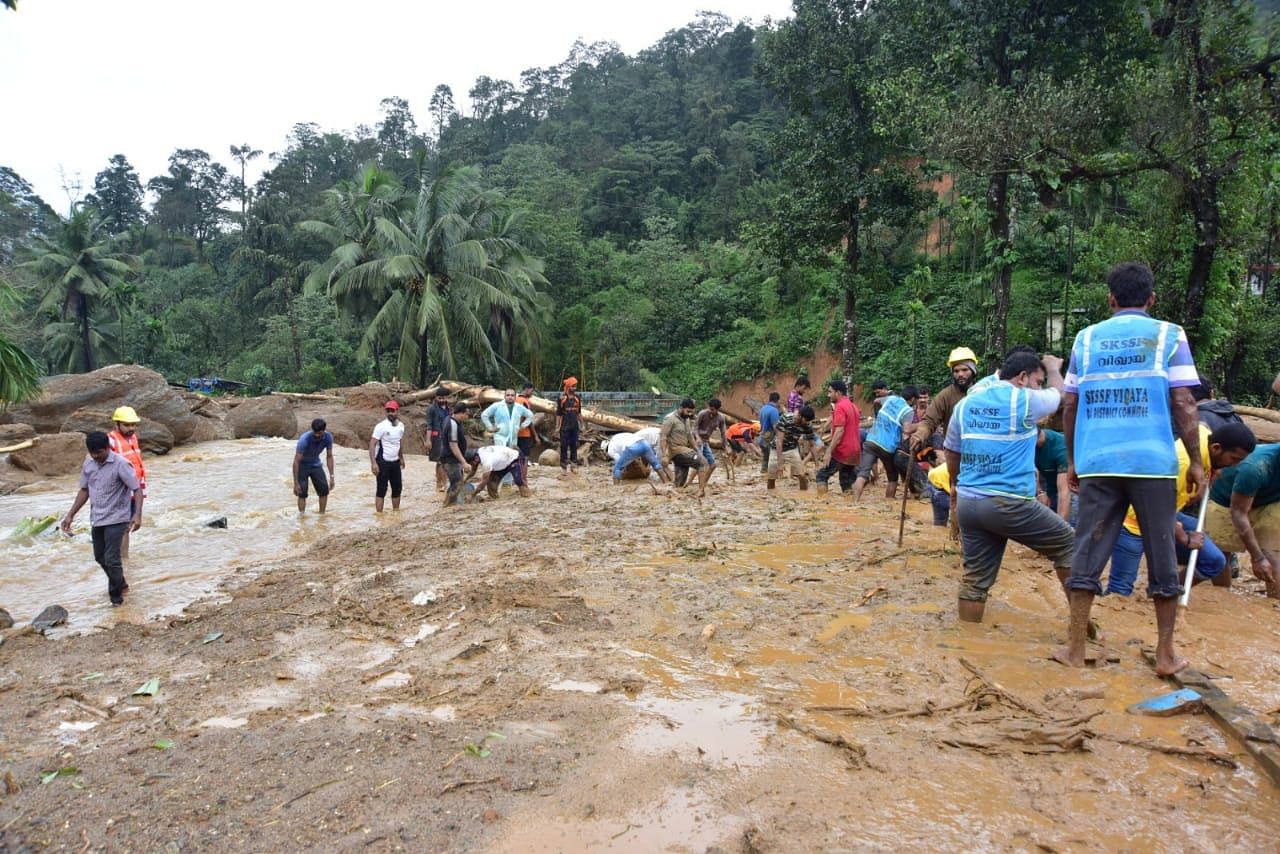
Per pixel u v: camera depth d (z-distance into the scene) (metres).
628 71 74.31
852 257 25.61
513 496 12.77
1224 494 6.25
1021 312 27.11
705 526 8.68
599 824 2.82
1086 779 3.10
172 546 9.62
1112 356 4.07
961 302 30.38
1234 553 6.40
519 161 52.56
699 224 51.78
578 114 70.62
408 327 32.34
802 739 3.47
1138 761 3.23
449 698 4.11
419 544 8.52
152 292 57.28
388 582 6.82
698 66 72.12
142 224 71.25
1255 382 20.92
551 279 42.94
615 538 8.14
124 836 2.90
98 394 18.70
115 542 7.10
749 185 52.81
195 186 76.25
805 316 37.22
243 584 7.63
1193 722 3.56
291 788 3.17
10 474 14.95
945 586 5.87
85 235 44.91
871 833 2.72
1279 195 16.89
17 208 53.31
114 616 6.75
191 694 4.48
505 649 4.82
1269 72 14.38
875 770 3.18
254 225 55.00
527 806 2.95
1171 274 16.16
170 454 18.83
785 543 7.60
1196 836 2.70
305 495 11.62
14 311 13.02
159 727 4.01
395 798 3.04
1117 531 4.16
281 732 3.77
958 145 16.53
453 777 3.19
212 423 21.67
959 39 19.14
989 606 5.38
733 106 60.69
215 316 53.84
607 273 44.44
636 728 3.59
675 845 2.68
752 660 4.49
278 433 22.91
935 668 4.25
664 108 63.47
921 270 30.53
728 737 3.49
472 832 2.80
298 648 5.21
